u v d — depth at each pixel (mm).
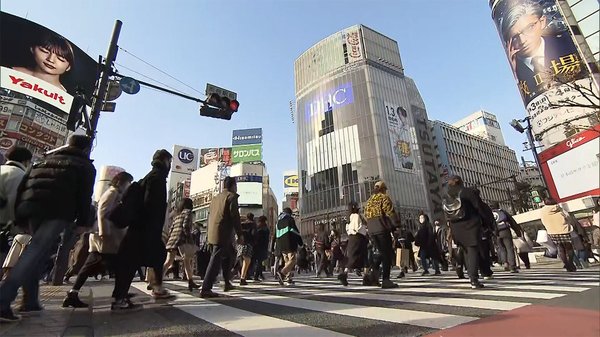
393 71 71875
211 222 4871
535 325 2182
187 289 6340
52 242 2957
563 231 7152
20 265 2801
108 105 8109
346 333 2240
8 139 24047
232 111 8742
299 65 79438
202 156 82000
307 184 69812
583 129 26344
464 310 2836
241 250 7262
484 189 85938
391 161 62531
